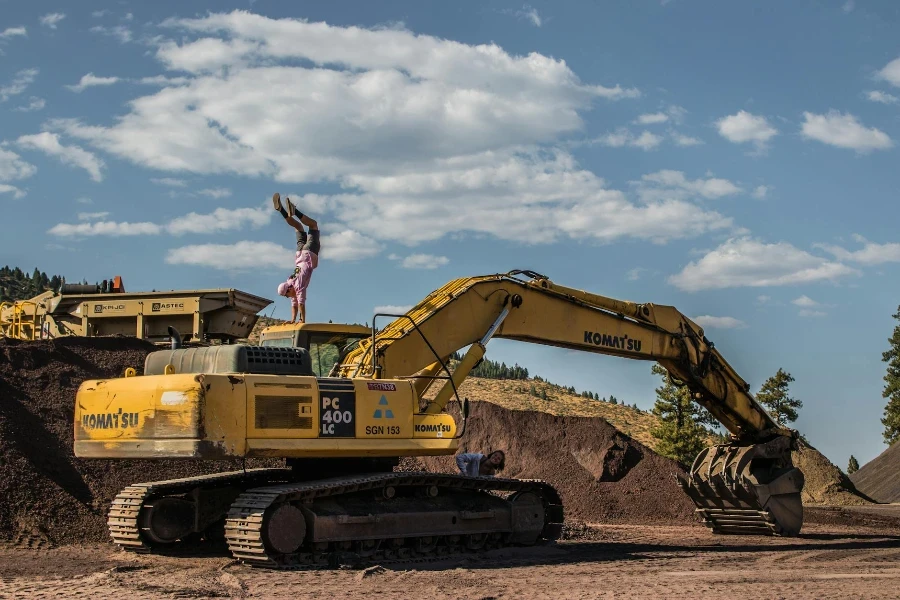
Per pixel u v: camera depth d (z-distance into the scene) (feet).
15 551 53.11
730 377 70.49
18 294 296.51
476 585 42.04
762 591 41.52
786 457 70.64
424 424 51.83
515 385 228.43
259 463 73.87
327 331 53.88
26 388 71.97
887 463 174.40
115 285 98.89
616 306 64.59
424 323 54.24
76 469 64.90
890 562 54.49
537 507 57.67
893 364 212.84
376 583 41.96
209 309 93.04
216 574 43.86
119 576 42.75
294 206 54.49
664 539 67.26
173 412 45.21
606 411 214.48
